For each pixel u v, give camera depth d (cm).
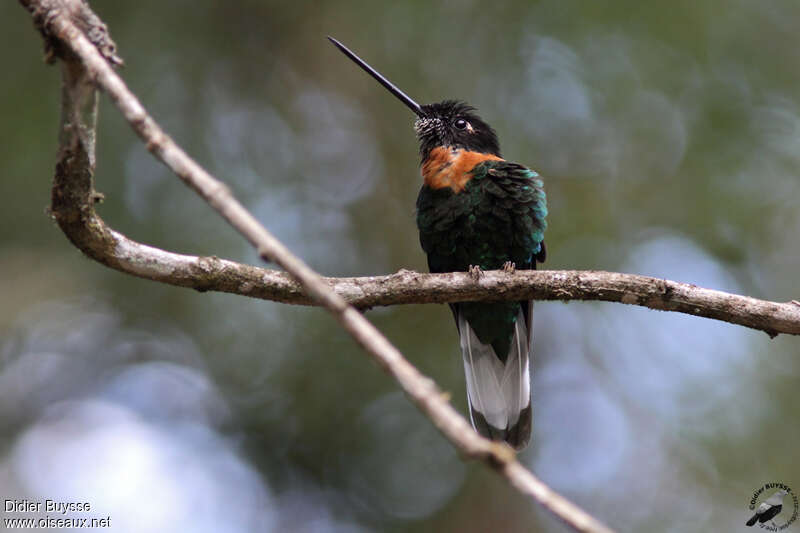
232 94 1345
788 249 1214
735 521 1112
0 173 1198
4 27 1223
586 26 1262
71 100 488
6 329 1227
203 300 1239
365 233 1312
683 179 1246
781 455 1124
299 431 1225
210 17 1343
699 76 1252
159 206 1209
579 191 1256
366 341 306
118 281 1256
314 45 1365
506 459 277
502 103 1295
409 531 1177
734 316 648
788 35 1248
